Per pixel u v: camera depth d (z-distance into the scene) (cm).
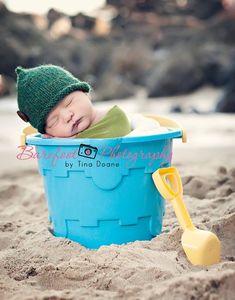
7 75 1037
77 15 1212
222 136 546
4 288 165
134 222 206
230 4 1188
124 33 1219
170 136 204
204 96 990
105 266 177
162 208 217
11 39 1040
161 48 1172
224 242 200
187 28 1194
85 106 217
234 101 782
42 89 216
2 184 325
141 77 1106
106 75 1111
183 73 1029
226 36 1124
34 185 330
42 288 169
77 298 152
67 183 203
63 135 219
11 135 577
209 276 152
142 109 855
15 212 269
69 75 224
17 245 215
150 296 149
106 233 205
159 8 1236
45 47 1083
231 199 257
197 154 426
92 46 1173
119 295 153
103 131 217
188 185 288
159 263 180
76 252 200
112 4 1240
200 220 229
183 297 146
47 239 208
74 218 207
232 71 1008
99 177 198
